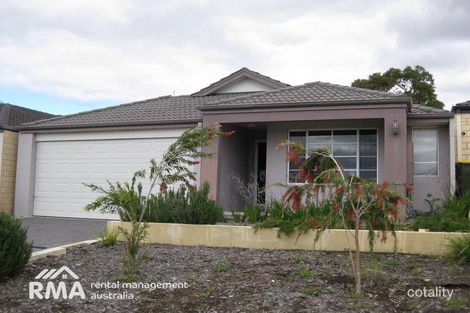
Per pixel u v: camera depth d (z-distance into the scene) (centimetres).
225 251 858
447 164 1342
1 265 637
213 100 1836
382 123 1377
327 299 568
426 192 1351
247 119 1395
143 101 2008
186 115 1592
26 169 1709
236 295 597
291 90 1510
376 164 1374
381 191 562
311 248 854
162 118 1579
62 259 793
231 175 1519
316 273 682
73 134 1672
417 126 1366
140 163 1575
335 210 595
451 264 707
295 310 539
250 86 1888
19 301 580
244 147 1650
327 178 589
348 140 1408
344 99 1307
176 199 986
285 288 616
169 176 736
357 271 588
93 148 1645
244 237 895
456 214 942
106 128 1611
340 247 837
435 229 863
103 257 809
